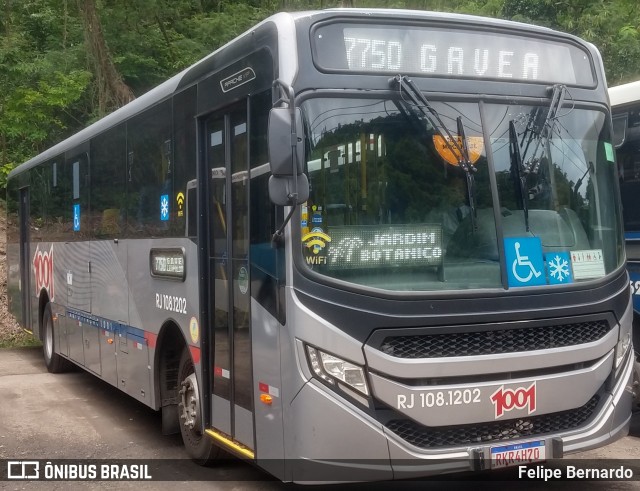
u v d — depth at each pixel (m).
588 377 5.25
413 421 4.77
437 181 5.09
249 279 5.41
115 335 8.55
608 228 5.66
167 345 7.27
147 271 7.50
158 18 21.98
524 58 5.52
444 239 5.04
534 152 5.37
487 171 5.20
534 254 5.20
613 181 5.78
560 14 15.40
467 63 5.32
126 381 8.19
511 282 5.08
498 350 4.98
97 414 9.02
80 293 10.02
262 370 5.20
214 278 6.09
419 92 5.07
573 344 5.23
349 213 4.91
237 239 5.65
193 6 23.14
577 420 5.30
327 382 4.71
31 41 23.08
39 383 11.07
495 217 5.14
